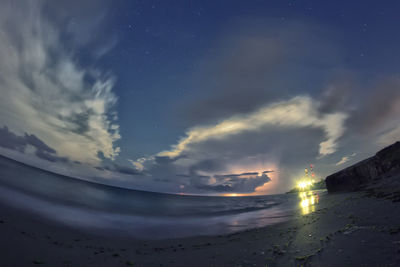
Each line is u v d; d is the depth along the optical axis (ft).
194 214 69.56
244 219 49.65
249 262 12.91
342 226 17.84
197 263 14.35
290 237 18.76
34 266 12.95
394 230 12.29
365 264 8.59
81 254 17.62
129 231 35.70
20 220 26.89
